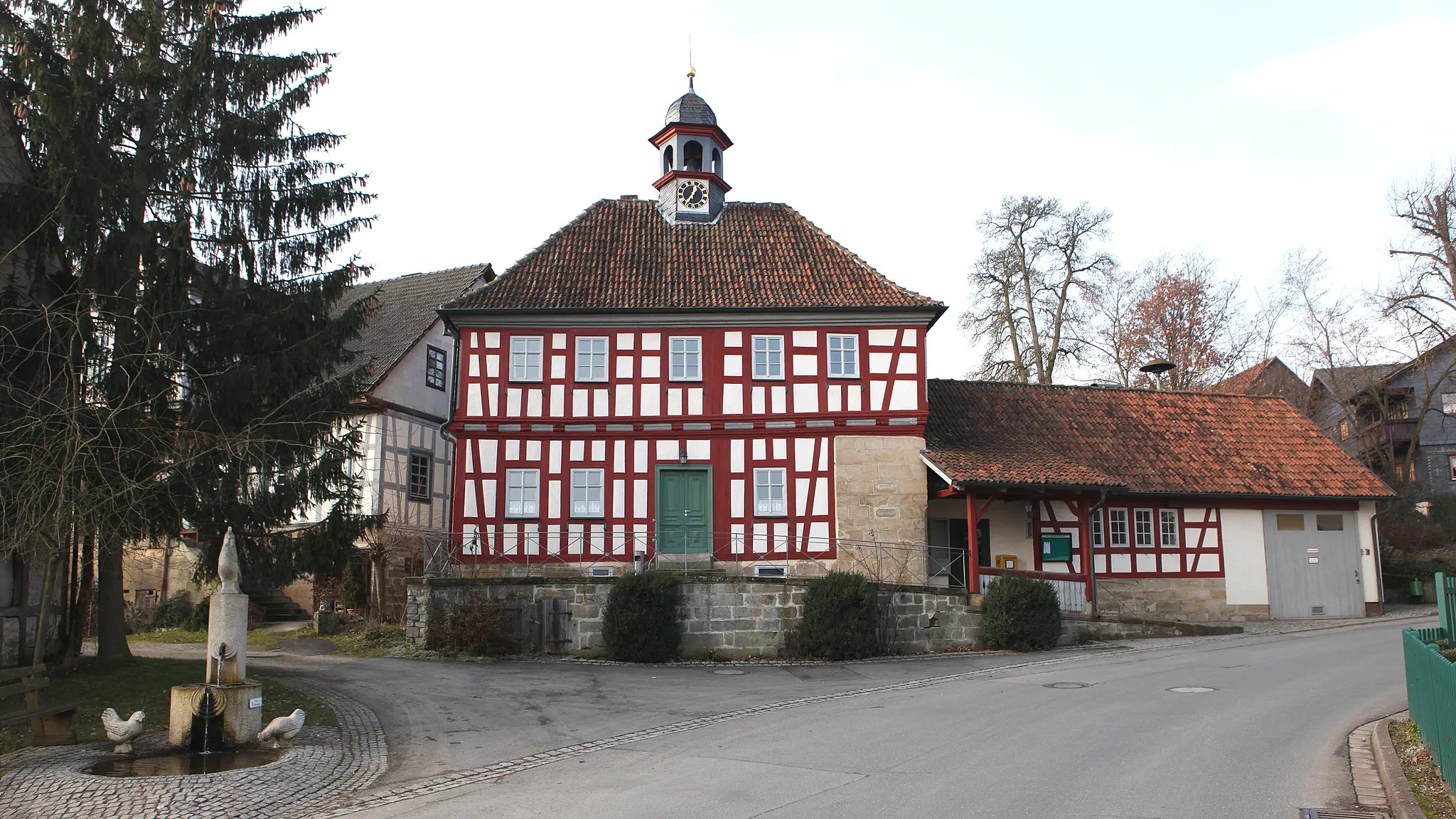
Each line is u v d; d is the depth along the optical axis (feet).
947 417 86.12
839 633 63.77
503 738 38.29
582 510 75.72
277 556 55.06
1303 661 55.93
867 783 28.63
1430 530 120.37
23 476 39.11
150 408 47.34
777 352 77.92
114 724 34.99
